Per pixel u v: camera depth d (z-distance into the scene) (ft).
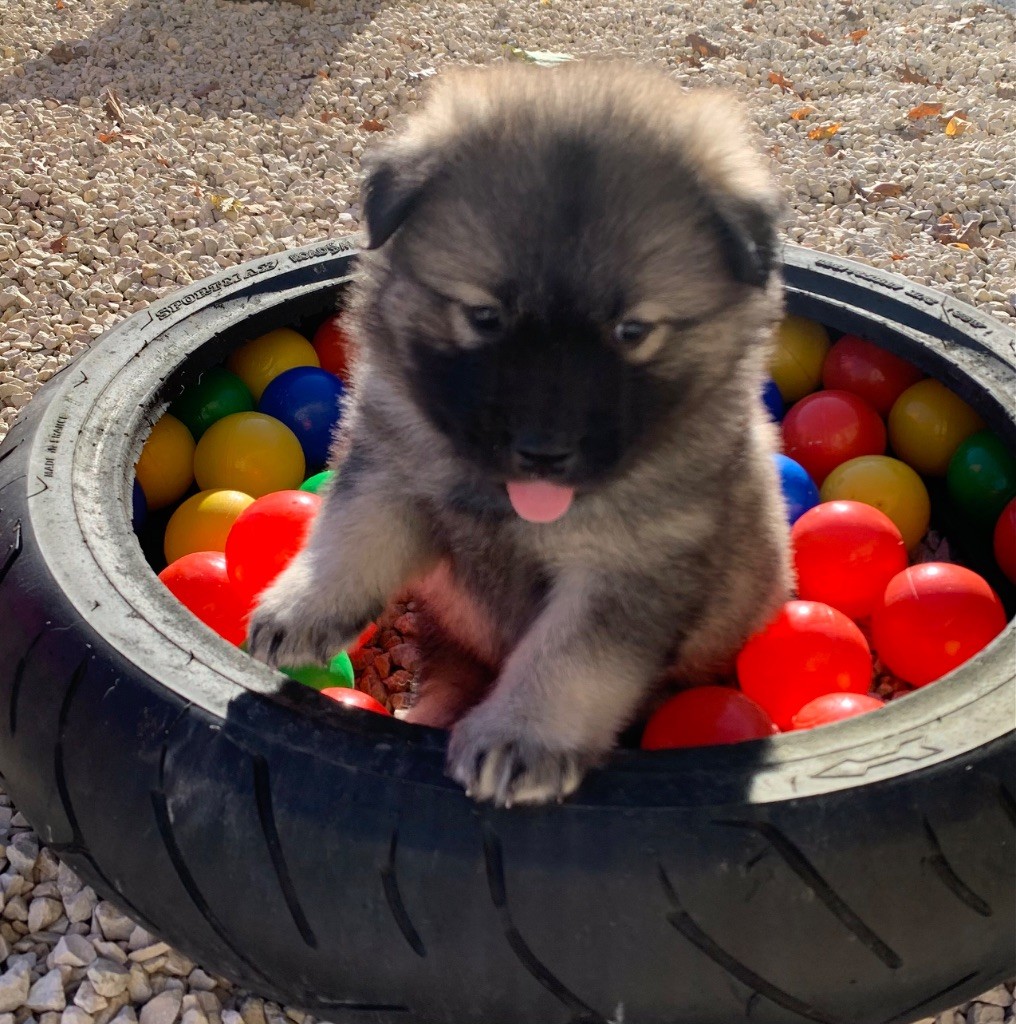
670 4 4.40
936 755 1.15
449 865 1.10
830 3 4.44
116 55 3.53
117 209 2.73
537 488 1.21
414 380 1.26
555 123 1.17
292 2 4.02
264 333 1.99
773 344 1.47
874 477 1.94
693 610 1.35
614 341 1.14
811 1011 1.16
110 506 1.48
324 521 1.49
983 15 4.32
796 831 1.10
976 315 1.95
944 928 1.13
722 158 1.23
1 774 1.34
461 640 1.63
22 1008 1.30
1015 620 1.37
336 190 2.94
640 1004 1.13
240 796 1.14
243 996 1.33
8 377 2.22
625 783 1.14
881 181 3.02
